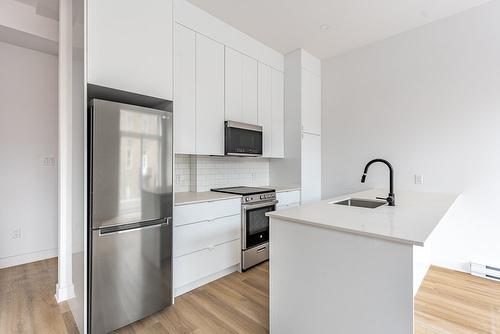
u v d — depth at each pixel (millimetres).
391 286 1164
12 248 2883
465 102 2648
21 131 2947
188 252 2287
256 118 3293
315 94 3832
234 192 2904
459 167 2688
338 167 3729
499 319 1887
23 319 1903
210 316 1956
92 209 1615
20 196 2941
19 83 2928
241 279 2596
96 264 1639
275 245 1627
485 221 2541
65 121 2154
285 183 3736
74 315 1913
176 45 2432
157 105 2230
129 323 1801
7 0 2449
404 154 3084
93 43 1697
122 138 1737
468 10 2613
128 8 1875
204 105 2682
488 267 2508
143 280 1873
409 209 1779
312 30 3045
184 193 2900
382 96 3270
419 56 2953
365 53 3430
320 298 1412
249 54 3188
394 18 2779
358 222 1395
